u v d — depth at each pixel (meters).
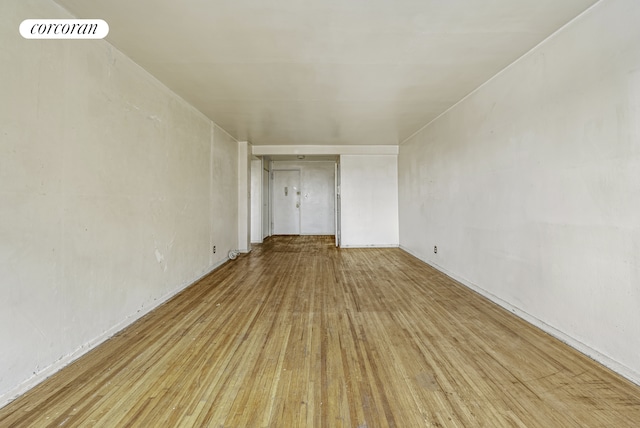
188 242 3.88
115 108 2.49
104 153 2.37
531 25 2.22
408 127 5.27
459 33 2.31
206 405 1.60
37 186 1.80
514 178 2.84
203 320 2.75
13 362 1.65
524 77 2.68
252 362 2.03
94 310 2.26
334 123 4.93
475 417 1.50
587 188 2.07
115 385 1.77
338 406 1.59
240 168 6.32
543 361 2.01
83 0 1.88
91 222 2.23
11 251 1.65
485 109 3.30
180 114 3.65
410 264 5.19
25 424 1.45
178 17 2.07
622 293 1.83
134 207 2.75
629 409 1.54
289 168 9.79
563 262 2.28
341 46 2.50
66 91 2.00
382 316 2.83
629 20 1.77
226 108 4.09
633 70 1.75
